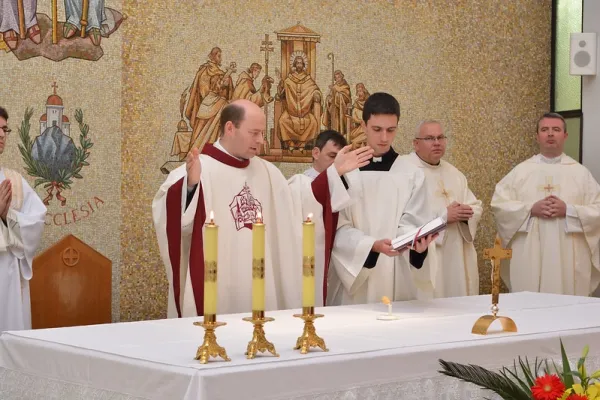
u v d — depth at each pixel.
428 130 8.04
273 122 8.68
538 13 10.38
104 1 7.77
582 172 8.72
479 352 3.72
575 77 10.30
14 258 6.46
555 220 8.47
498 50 10.10
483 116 10.01
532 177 8.72
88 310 7.11
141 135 7.98
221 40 8.40
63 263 6.99
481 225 9.99
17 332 3.95
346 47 9.11
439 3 9.70
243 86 8.51
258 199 5.46
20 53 7.38
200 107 8.27
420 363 3.54
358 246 5.38
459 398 3.63
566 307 5.09
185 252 5.18
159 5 8.07
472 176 9.95
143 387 3.21
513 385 3.10
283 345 3.60
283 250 5.48
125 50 7.90
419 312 4.81
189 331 4.01
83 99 7.67
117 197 7.85
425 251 5.35
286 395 3.18
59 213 7.54
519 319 4.52
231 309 5.30
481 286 9.98
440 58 9.70
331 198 5.39
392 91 9.41
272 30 8.69
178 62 8.16
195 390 2.99
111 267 7.24
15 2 7.35
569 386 3.07
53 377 3.65
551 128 8.69
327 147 7.50
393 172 5.99
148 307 8.00
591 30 9.99
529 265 8.51
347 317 4.57
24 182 6.71
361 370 3.38
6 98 7.32
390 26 9.38
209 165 5.32
